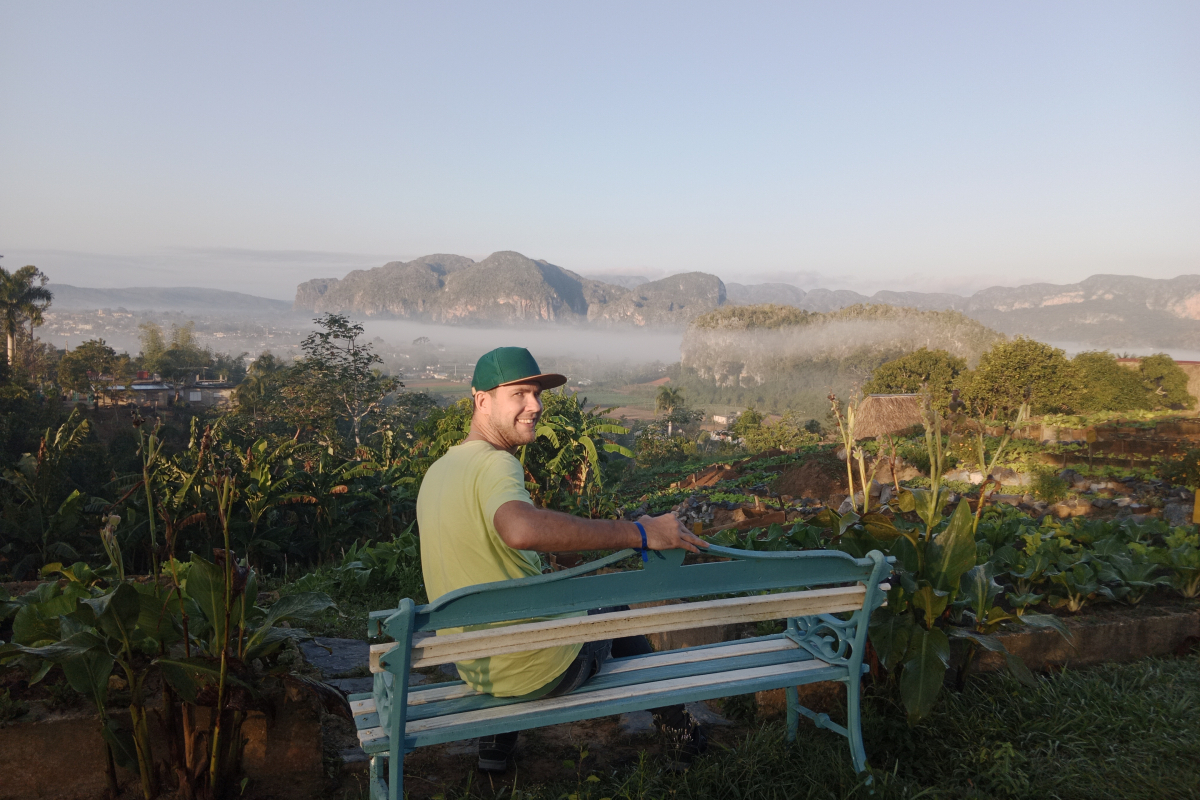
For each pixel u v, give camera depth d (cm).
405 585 596
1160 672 363
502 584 210
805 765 271
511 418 241
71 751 251
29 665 260
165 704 248
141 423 251
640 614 230
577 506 943
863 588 266
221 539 1598
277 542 1712
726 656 282
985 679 349
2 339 9519
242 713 255
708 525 1191
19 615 266
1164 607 421
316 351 6125
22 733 246
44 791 249
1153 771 272
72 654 227
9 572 1814
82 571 330
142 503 1620
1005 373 3619
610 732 316
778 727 309
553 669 237
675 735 280
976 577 345
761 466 1964
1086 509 1079
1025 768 276
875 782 257
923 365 7331
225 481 241
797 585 254
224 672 238
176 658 245
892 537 323
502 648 216
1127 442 1588
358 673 375
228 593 232
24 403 5597
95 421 6781
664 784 259
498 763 275
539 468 977
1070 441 1708
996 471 1356
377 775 232
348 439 6109
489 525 224
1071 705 322
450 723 224
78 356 9700
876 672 328
